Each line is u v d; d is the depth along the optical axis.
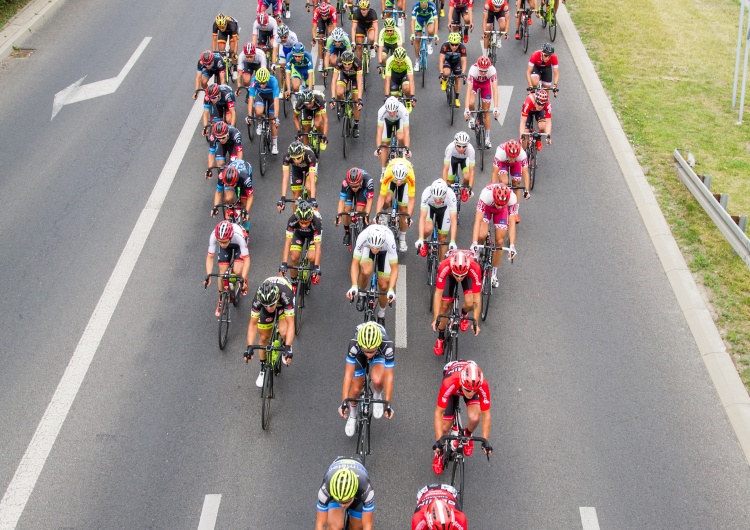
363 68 18.12
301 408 10.10
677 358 10.72
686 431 9.66
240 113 17.16
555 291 11.97
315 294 12.12
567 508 8.77
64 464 9.31
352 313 11.76
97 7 22.17
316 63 18.97
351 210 12.47
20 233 13.34
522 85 17.77
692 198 13.82
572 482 9.05
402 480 9.15
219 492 8.95
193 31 20.61
